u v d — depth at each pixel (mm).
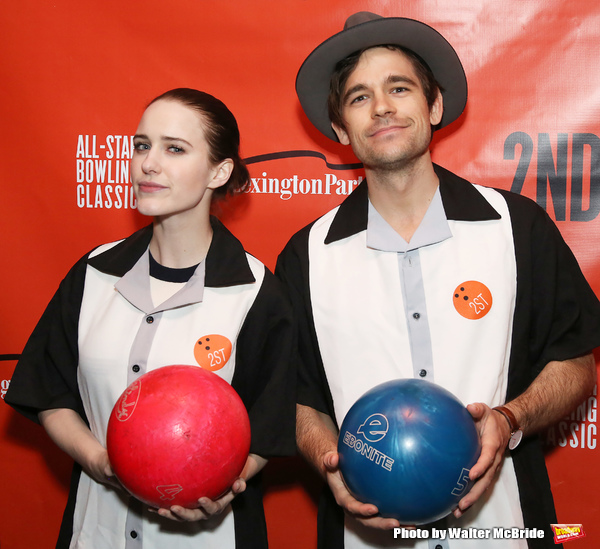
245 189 1684
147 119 1443
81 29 2076
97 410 1444
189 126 1435
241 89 2072
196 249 1518
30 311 2092
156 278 1518
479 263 1485
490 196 1592
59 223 2094
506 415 1322
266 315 1513
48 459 2131
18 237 2094
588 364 1549
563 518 2014
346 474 1204
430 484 1116
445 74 1682
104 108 2082
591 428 2000
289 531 2109
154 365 1408
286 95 2070
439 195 1572
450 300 1459
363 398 1247
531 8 2023
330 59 1638
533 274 1523
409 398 1182
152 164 1399
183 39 2068
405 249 1509
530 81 2035
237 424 1207
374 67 1517
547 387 1447
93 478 1438
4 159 2090
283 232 2096
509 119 2045
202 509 1254
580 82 2020
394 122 1459
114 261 1539
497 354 1432
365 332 1479
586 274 2025
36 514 2129
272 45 2062
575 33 2014
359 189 1679
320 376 1579
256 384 1527
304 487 2109
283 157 2084
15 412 2133
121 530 1431
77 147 2084
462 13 2037
